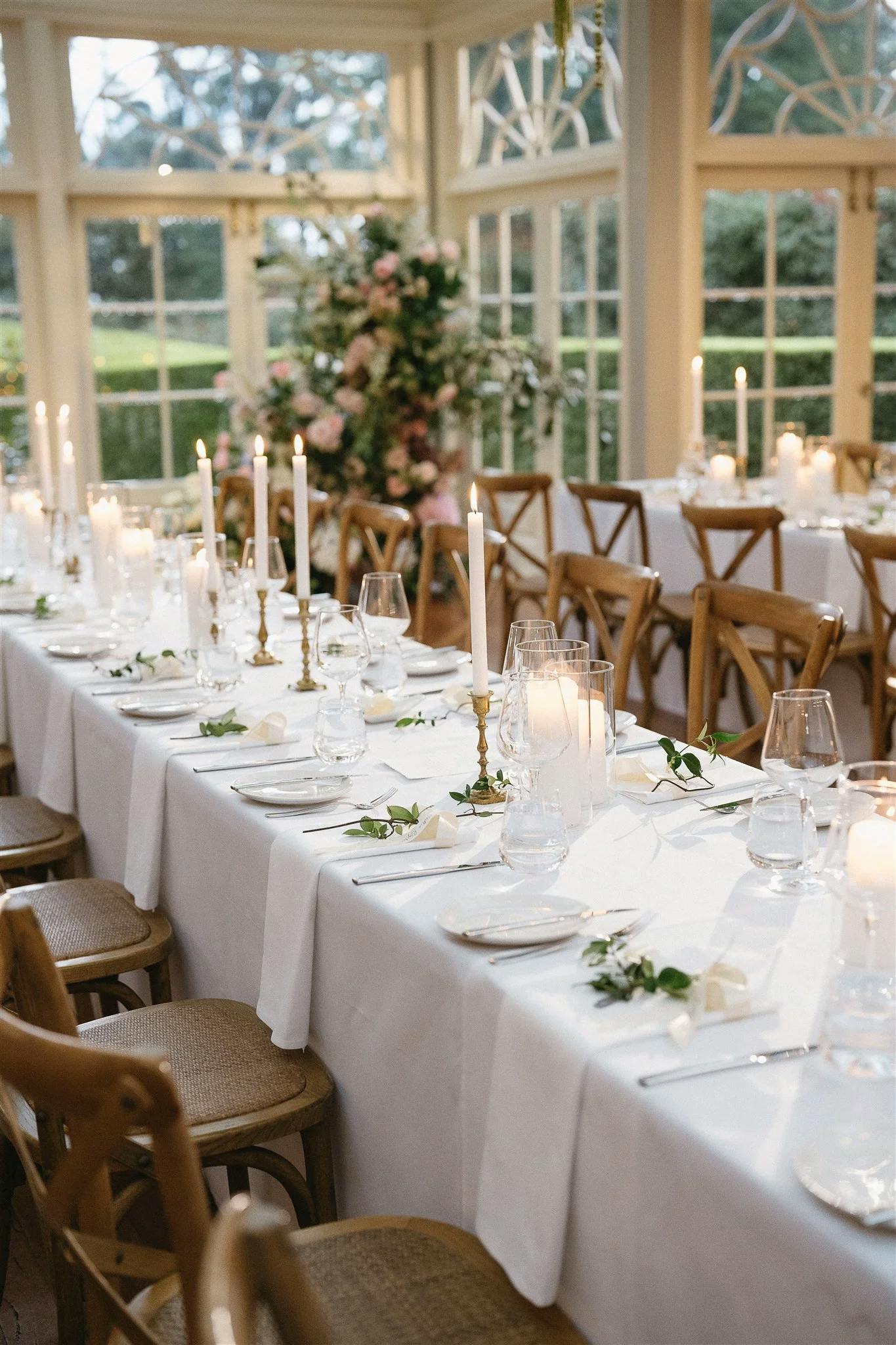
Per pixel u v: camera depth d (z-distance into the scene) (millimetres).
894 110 7000
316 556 6969
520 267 7602
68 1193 1181
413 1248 1487
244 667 3066
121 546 3346
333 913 1800
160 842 2426
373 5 7488
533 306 7535
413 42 7676
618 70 6699
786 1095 1224
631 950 1483
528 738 1852
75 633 3561
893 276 7273
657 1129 1207
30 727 3398
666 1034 1333
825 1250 1041
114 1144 1148
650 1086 1242
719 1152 1145
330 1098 1813
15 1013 2020
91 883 2586
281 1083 1822
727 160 6777
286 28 7348
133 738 2555
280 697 2781
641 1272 1252
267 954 1938
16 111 7102
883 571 4234
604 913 1611
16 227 7281
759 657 4707
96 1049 1138
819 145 6906
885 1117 1184
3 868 2805
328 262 7016
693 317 6859
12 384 7426
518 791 1826
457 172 7840
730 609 2709
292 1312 816
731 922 1589
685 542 5066
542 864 1771
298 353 7020
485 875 1779
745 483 5312
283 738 2455
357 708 2223
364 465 6809
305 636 2816
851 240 7137
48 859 2846
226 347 7773
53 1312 2158
